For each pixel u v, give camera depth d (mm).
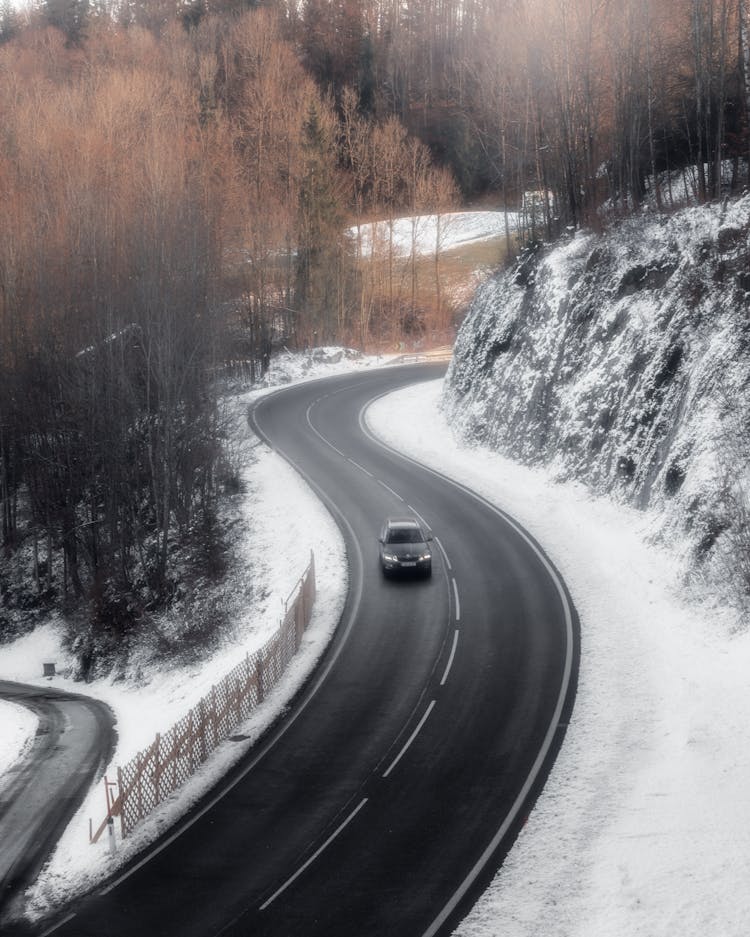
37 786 25344
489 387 53219
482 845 18438
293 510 44281
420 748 22562
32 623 50125
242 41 119500
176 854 18906
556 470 43688
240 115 103500
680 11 53938
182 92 96625
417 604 32000
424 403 63312
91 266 54656
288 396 68062
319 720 24500
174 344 47656
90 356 50188
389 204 103188
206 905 17078
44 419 51875
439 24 139375
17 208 63031
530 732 22922
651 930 15695
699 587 29203
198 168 71750
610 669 26047
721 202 42281
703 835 18203
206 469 49844
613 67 52969
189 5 148375
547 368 47406
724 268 38094
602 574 33250
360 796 20609
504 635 28922
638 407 39188
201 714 22969
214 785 21672
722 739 21578
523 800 19969
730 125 51688
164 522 46031
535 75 58438
